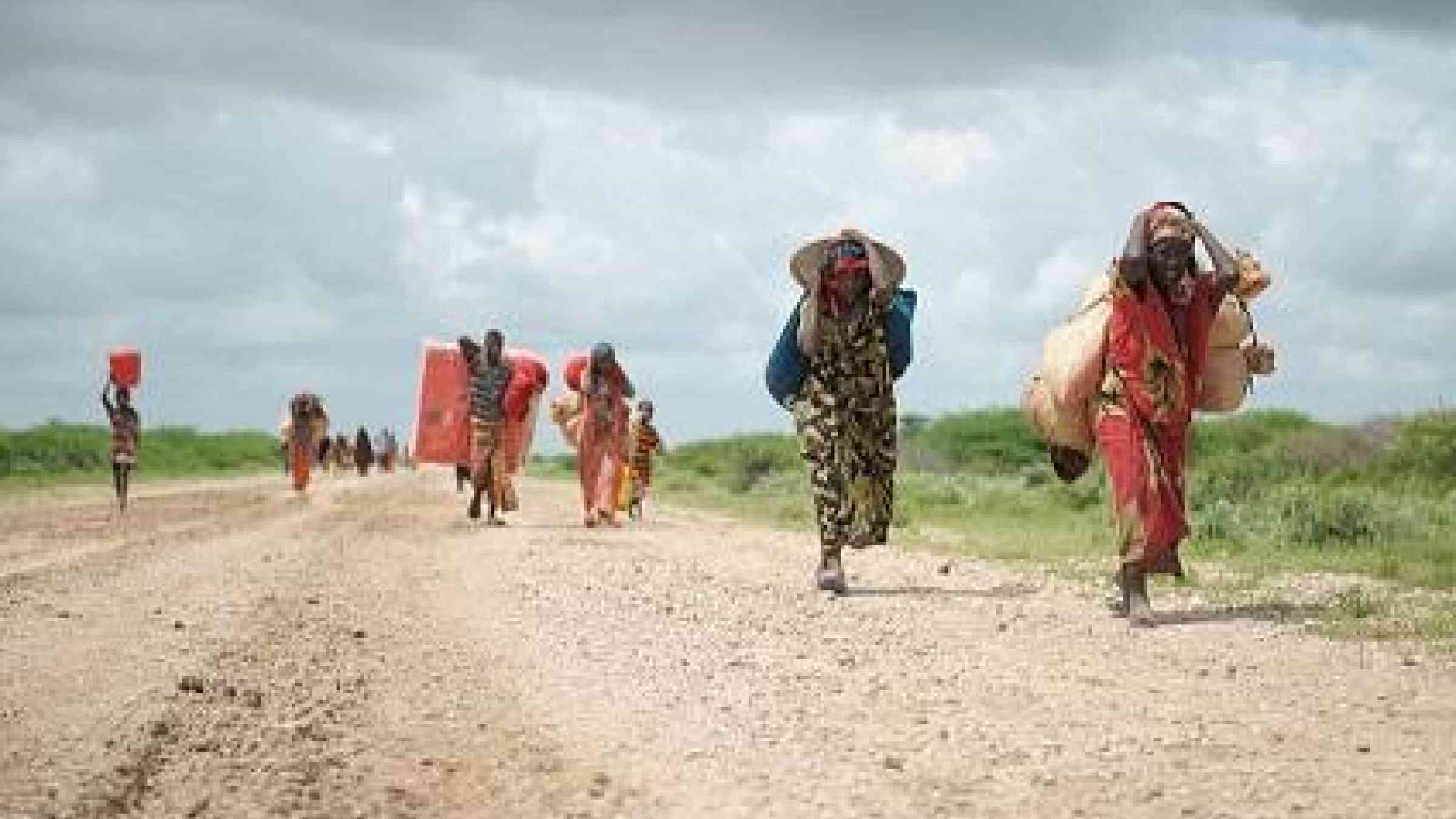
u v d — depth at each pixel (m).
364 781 9.52
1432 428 37.38
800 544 27.14
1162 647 14.69
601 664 13.44
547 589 18.77
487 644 14.45
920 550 25.28
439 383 37.47
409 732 10.77
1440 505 28.97
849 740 10.59
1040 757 10.15
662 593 18.56
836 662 13.73
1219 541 25.64
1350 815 8.74
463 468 37.62
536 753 10.16
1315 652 14.43
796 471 58.06
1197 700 12.09
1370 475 36.78
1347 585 19.59
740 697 12.05
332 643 14.36
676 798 9.07
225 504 41.16
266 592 18.34
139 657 13.48
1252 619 16.52
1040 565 22.78
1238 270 16.12
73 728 10.65
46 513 36.41
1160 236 15.98
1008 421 75.50
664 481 63.88
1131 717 11.41
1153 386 16.14
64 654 13.67
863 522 19.05
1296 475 37.00
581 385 31.89
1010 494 41.19
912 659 13.90
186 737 10.50
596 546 25.80
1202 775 9.66
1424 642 14.98
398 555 23.70
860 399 18.97
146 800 9.06
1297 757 10.16
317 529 30.08
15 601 17.42
